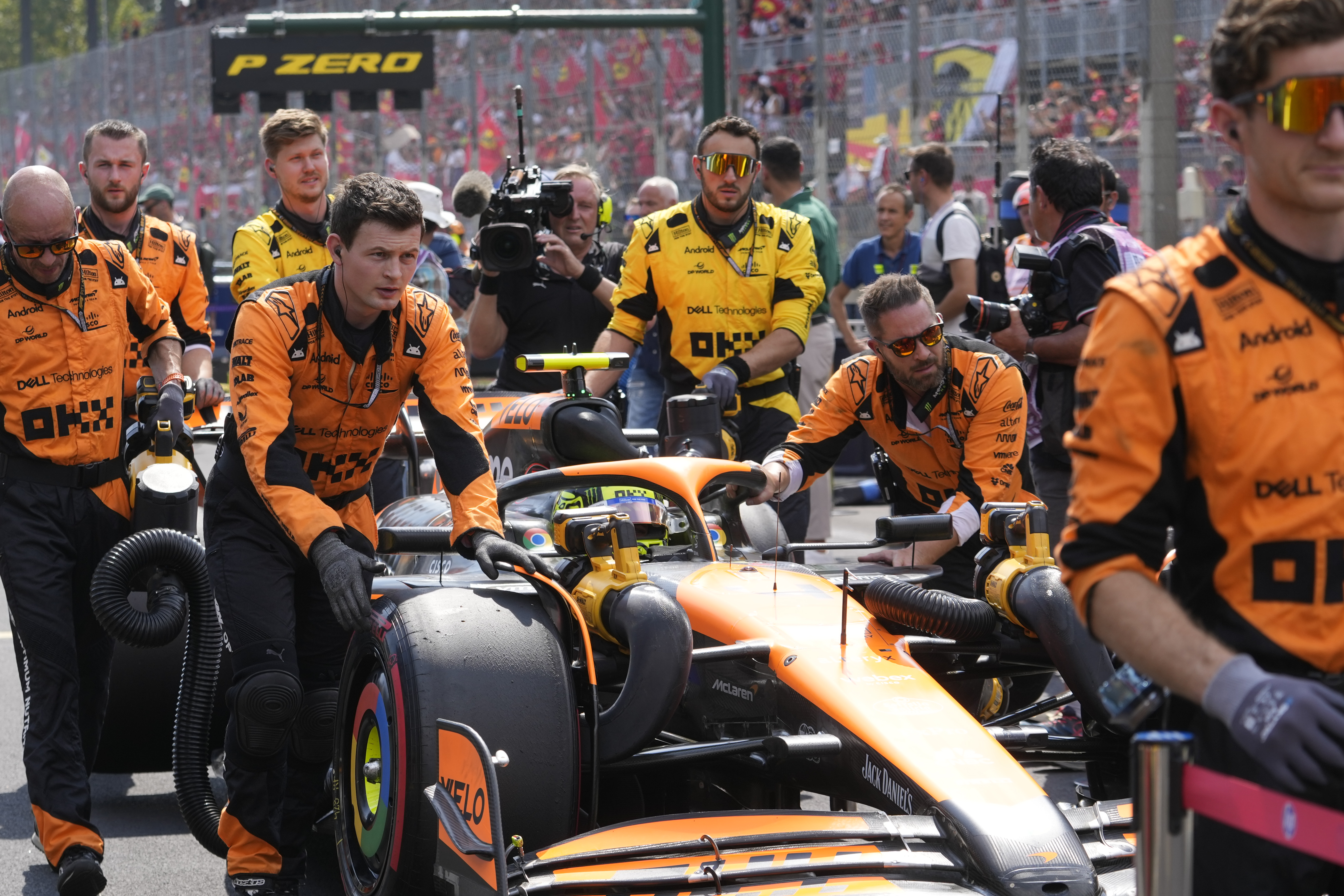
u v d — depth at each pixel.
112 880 12.05
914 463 13.73
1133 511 5.42
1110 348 5.46
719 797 10.73
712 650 9.50
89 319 12.05
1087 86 32.34
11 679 19.22
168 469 12.23
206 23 91.88
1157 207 30.47
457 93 57.94
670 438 14.13
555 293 19.61
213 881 12.02
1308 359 5.34
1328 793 5.41
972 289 23.52
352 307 10.20
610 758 9.24
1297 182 5.20
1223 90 5.43
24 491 11.83
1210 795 5.23
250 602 10.37
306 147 16.42
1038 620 9.71
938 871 7.74
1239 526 5.47
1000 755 8.45
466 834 8.20
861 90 37.41
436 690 8.97
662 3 51.34
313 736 10.92
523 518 13.29
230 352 10.19
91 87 78.75
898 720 8.72
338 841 10.37
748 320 17.08
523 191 19.16
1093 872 7.57
